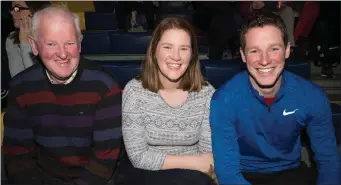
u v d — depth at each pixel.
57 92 1.47
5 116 1.53
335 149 1.59
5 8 3.24
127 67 2.08
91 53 2.72
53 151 1.52
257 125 1.56
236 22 4.32
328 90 3.67
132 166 1.66
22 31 2.34
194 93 1.60
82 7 4.96
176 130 1.57
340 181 1.59
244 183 1.53
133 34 2.68
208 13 4.40
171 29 1.52
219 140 1.57
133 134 1.55
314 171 1.67
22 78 1.50
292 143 1.61
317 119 1.56
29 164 1.56
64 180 1.56
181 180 1.50
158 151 1.60
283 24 1.47
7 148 1.54
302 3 4.49
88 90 1.49
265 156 1.60
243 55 1.54
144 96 1.56
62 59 1.41
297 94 1.53
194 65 1.60
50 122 1.49
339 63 4.16
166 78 1.56
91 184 1.51
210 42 4.41
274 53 1.45
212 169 1.59
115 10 4.92
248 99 1.54
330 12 3.90
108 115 1.51
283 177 1.61
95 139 1.52
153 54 1.56
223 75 2.08
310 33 4.06
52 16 1.40
